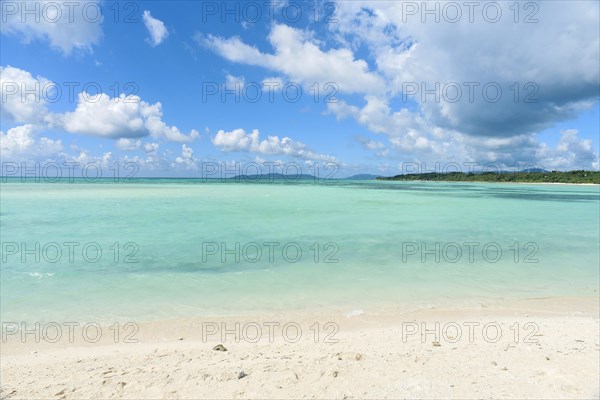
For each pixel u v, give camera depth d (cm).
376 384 479
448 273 1200
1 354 620
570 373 507
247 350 632
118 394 456
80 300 916
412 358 577
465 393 450
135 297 943
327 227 2109
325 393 454
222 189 6356
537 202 4272
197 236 1778
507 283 1100
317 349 635
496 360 564
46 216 2389
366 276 1159
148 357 596
